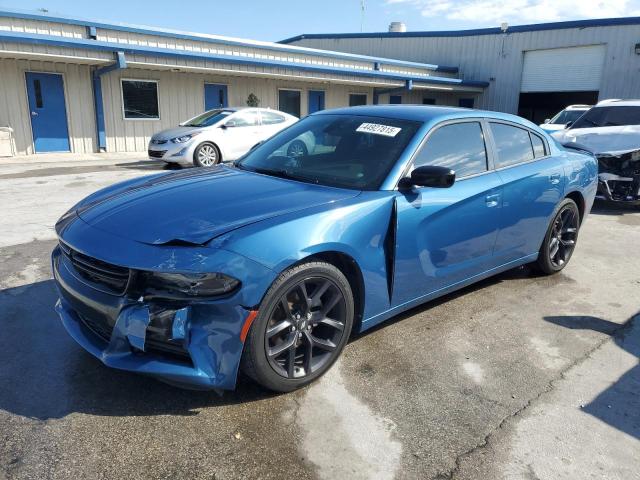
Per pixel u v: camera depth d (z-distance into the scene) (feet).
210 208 9.01
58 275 9.41
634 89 66.28
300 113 67.62
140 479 7.01
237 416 8.40
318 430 8.13
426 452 7.74
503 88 79.41
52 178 33.01
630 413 8.89
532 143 14.40
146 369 7.86
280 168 11.64
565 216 15.67
